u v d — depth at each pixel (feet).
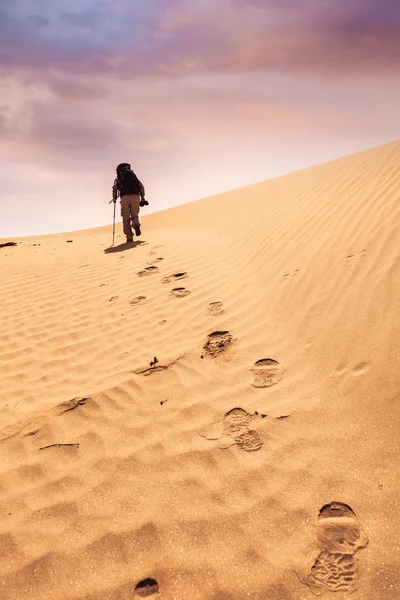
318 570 5.23
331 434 7.51
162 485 6.93
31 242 36.58
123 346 12.38
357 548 5.45
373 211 13.85
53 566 5.55
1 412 9.52
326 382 8.93
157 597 5.06
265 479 6.84
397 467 6.43
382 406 7.53
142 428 8.51
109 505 6.57
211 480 6.95
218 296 15.06
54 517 6.38
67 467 7.52
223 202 36.63
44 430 8.64
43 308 15.74
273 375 9.84
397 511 5.80
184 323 13.35
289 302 12.72
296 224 17.97
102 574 5.41
